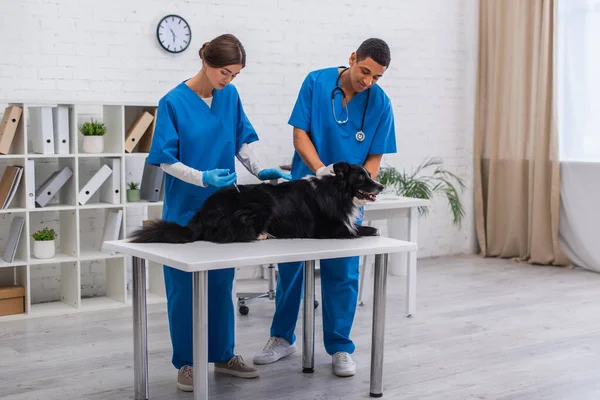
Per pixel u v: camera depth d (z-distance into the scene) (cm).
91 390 305
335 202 279
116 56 488
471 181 651
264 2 541
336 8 573
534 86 596
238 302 444
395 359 349
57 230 477
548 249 596
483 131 650
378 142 321
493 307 456
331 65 576
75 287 447
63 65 471
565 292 500
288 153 562
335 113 315
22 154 426
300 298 341
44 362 343
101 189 473
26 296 432
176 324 294
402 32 608
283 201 278
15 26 453
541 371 333
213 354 311
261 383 313
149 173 469
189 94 285
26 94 460
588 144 574
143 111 473
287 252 247
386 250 266
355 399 296
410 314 431
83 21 475
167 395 299
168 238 266
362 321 420
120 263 463
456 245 655
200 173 268
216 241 268
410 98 618
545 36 581
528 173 608
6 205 425
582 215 574
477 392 305
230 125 295
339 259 319
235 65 268
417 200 426
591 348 370
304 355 328
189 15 513
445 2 627
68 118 438
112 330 401
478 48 641
